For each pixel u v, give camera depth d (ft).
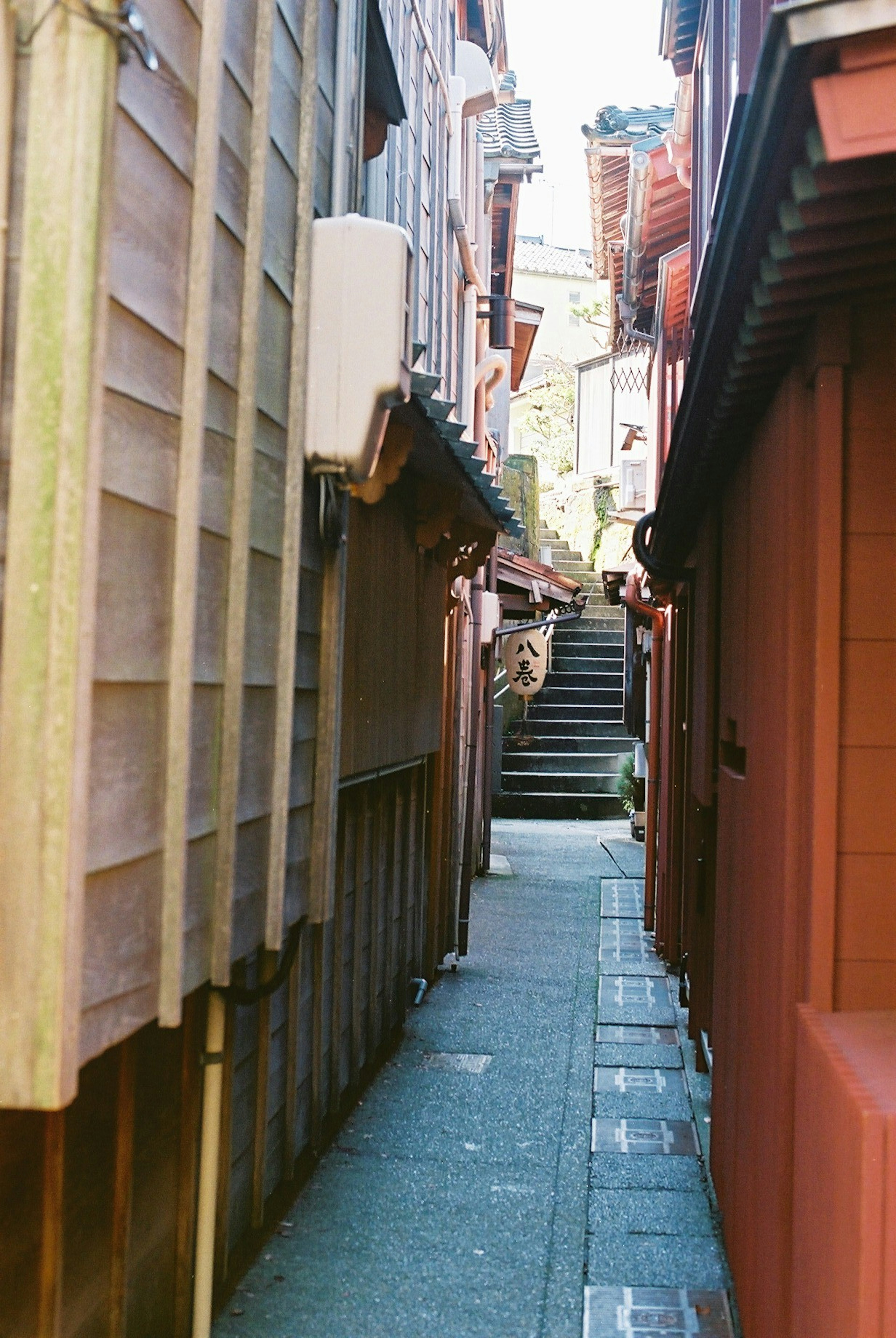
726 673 17.84
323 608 14.15
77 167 7.65
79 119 7.67
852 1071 8.60
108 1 7.75
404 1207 17.62
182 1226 13.55
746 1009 14.03
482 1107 22.18
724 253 10.23
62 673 7.63
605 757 72.49
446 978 32.17
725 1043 16.51
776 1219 11.05
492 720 49.70
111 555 8.32
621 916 41.50
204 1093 13.34
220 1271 14.53
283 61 12.00
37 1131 9.84
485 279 46.26
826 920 10.58
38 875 7.63
